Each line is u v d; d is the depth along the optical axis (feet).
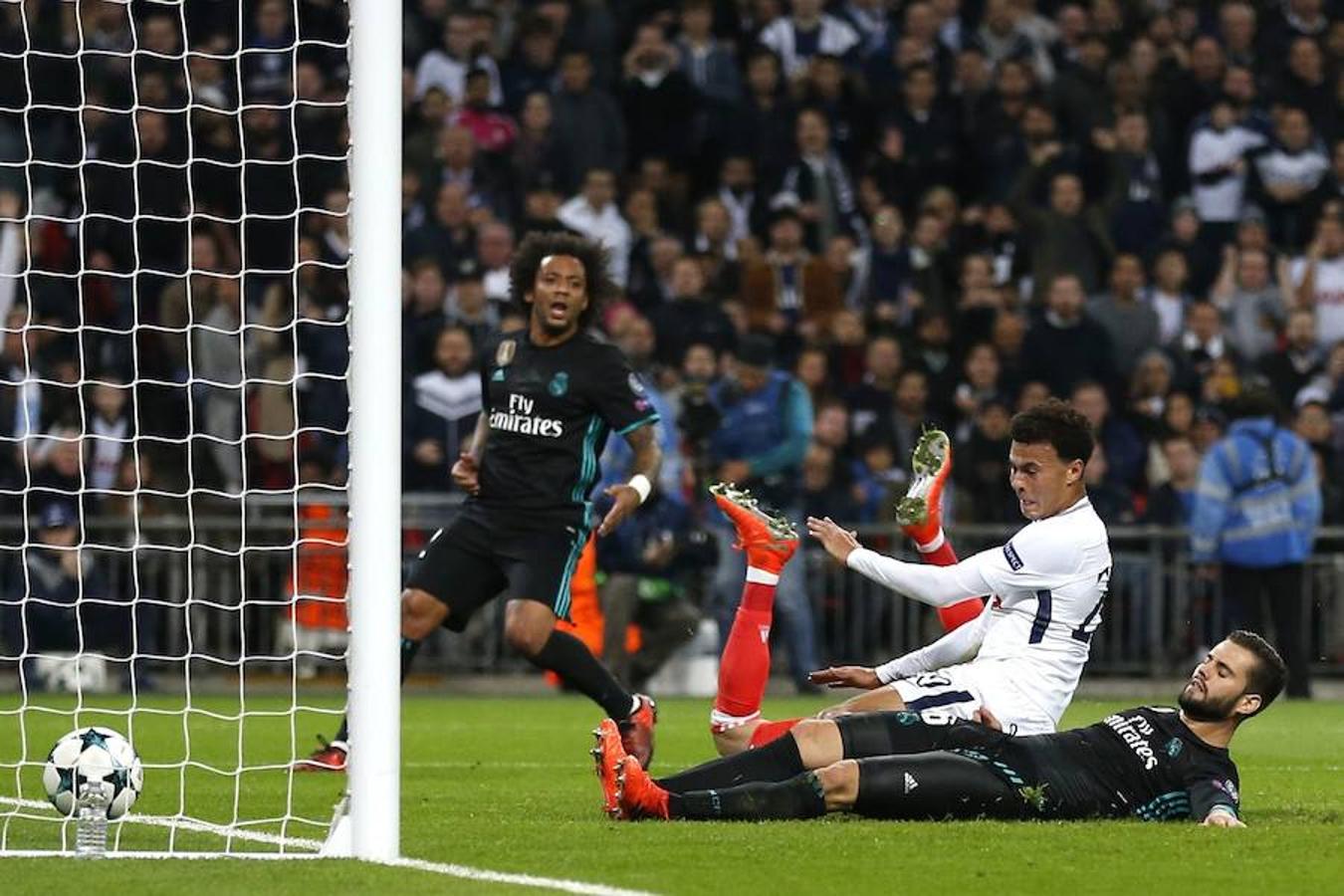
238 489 139.64
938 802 56.75
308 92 152.56
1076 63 171.32
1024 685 60.34
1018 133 165.27
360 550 51.93
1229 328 160.66
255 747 93.56
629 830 55.62
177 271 145.69
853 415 144.56
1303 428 148.56
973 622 63.21
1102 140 164.96
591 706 126.00
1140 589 142.92
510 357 73.77
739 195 160.66
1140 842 53.21
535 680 141.18
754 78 163.63
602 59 167.73
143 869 49.57
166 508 137.28
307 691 134.41
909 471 143.33
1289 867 49.96
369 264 52.24
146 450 138.41
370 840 51.85
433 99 156.97
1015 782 56.85
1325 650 143.43
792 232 153.69
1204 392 151.94
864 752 57.88
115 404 138.10
